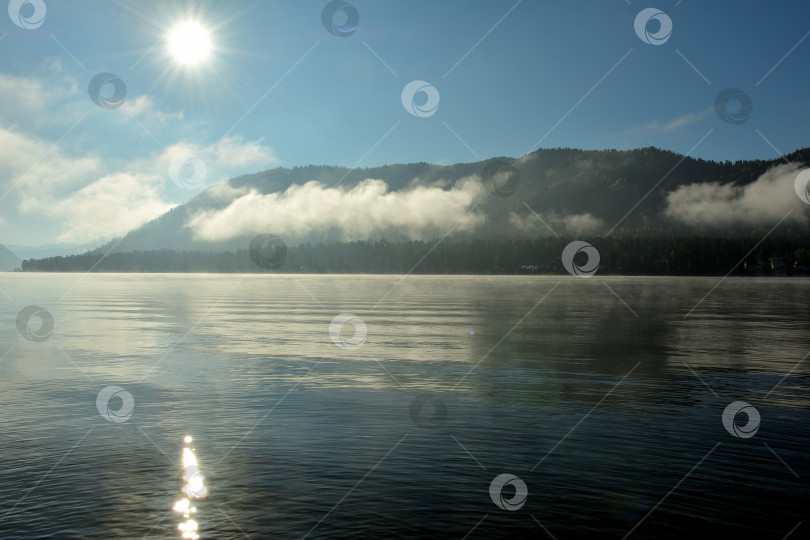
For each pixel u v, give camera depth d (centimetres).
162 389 1970
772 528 946
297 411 1666
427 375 2223
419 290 11038
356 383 2073
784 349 2914
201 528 941
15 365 2450
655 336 3475
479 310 5738
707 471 1189
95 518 978
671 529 939
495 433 1449
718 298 8000
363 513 991
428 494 1073
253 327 4066
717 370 2336
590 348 2964
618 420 1569
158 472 1185
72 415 1628
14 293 9769
